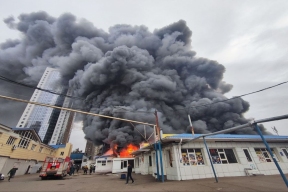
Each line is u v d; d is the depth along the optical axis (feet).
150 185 29.25
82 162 174.60
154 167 48.01
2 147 61.31
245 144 43.52
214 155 39.86
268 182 26.86
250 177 34.88
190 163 37.27
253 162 41.11
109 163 103.96
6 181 44.80
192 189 22.74
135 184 32.01
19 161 75.05
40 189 27.89
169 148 39.73
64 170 58.13
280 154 44.62
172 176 37.27
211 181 30.01
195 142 39.81
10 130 65.46
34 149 90.68
